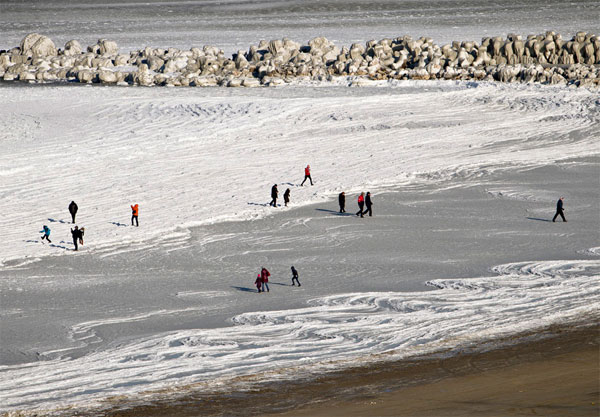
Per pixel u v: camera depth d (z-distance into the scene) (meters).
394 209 138.75
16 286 96.88
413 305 83.50
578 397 50.59
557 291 86.94
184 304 87.69
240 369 64.12
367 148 187.50
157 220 130.12
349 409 51.88
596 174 164.38
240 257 110.56
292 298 89.06
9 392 59.47
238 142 191.75
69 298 91.00
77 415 53.88
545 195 147.38
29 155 176.88
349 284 95.00
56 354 70.81
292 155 180.00
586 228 123.88
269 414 52.16
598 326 72.25
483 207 139.50
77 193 147.75
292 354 68.00
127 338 74.94
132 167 167.38
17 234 122.69
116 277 101.00
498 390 54.12
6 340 75.25
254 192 149.12
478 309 80.50
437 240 118.06
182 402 55.94
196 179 158.50
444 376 59.34
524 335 70.25
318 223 129.62
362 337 72.44
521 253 109.31
